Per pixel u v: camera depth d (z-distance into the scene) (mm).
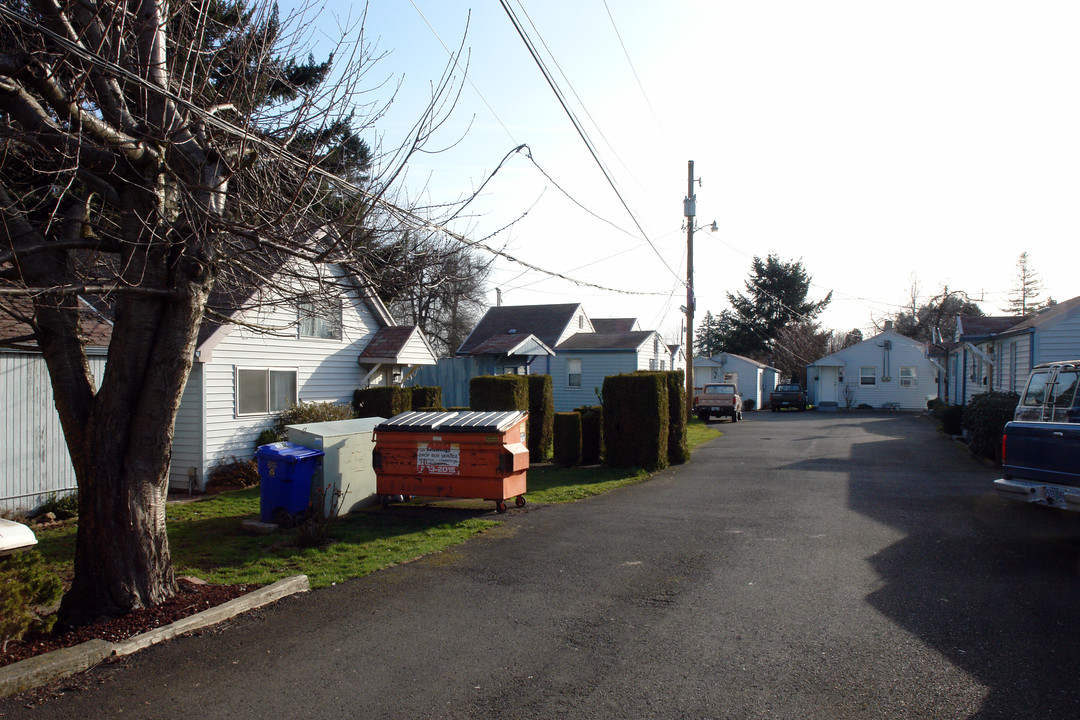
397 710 4477
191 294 6141
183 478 14477
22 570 5574
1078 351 18219
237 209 6672
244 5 6621
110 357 6191
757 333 63281
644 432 15812
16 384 11680
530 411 18234
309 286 10570
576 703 4535
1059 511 10688
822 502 11656
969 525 9758
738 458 18172
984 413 16828
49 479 12133
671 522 10242
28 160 6363
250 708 4527
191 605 6316
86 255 7477
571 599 6723
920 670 4945
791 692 4637
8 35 5887
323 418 16250
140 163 6062
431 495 11148
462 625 6047
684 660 5195
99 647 5301
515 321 36312
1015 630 5695
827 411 44625
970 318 29141
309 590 7137
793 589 6906
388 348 19016
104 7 5914
